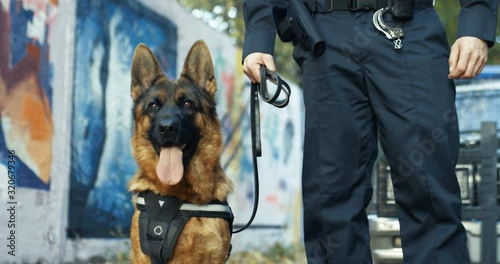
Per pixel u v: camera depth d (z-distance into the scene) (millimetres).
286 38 3326
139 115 3863
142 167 3742
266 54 3236
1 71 5676
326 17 3115
